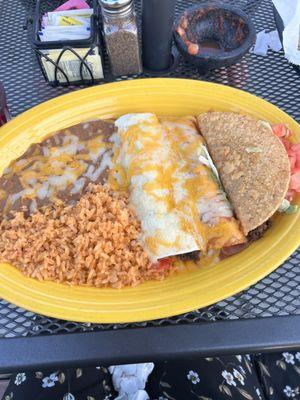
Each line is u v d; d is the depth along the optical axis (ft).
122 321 0.91
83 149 1.21
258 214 1.02
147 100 1.24
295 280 1.03
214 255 1.03
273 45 1.39
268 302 1.00
